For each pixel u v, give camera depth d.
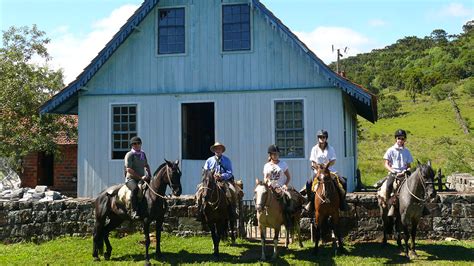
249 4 16.02
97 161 16.69
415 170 10.53
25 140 20.69
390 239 12.58
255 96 15.94
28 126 21.48
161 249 11.79
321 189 10.59
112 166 16.58
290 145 15.62
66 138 23.22
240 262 10.39
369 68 144.25
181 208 13.23
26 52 22.62
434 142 47.28
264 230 10.63
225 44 16.23
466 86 81.75
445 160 33.03
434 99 80.81
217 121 16.11
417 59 132.88
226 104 16.09
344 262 10.15
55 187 23.17
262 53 15.95
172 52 16.55
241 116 15.98
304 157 15.45
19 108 21.23
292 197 11.09
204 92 16.22
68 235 13.26
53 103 16.30
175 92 16.41
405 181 10.73
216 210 10.77
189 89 16.36
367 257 10.60
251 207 14.59
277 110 15.81
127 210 10.73
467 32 152.38
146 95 16.58
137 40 16.75
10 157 22.36
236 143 15.95
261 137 15.82
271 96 15.83
